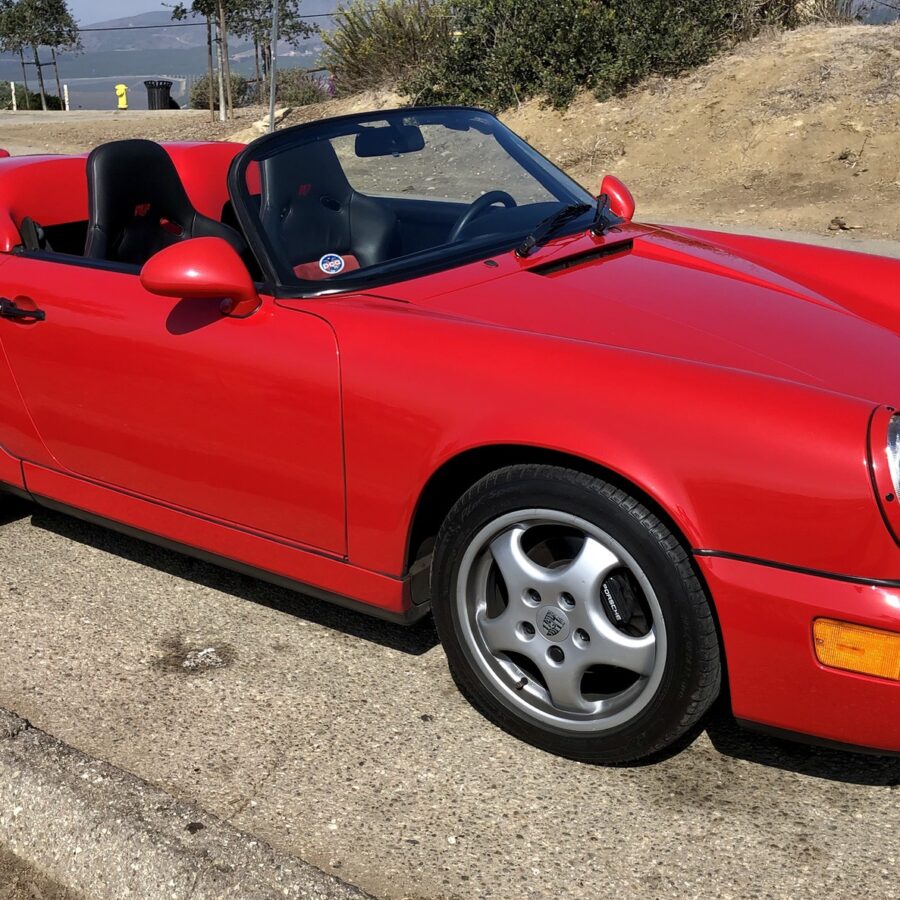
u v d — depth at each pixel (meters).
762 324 2.78
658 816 2.47
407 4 18.11
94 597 3.56
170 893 2.24
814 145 11.40
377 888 2.28
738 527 2.25
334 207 3.19
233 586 3.61
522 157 3.79
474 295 2.89
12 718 2.76
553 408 2.41
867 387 2.45
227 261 2.82
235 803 2.56
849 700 2.24
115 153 3.70
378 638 3.27
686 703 2.41
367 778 2.63
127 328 3.11
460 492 2.83
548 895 2.25
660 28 13.76
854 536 2.17
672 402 2.32
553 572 2.54
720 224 10.02
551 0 14.45
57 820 2.44
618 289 2.96
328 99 20.50
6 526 4.12
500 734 2.80
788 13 14.15
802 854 2.34
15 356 3.44
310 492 2.86
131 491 3.36
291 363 2.79
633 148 12.67
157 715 2.91
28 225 3.65
